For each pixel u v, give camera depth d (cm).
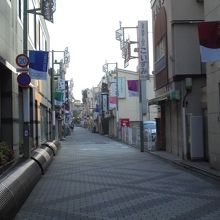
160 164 2300
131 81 4097
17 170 1191
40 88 3550
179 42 2458
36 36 3300
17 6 2067
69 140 5897
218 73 1800
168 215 1043
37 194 1350
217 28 1534
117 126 5869
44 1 2039
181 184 1552
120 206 1155
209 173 1795
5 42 1722
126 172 1944
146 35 3353
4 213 859
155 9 3116
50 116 5069
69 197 1299
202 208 1125
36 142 3052
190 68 2441
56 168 2127
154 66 3222
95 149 3678
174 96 2458
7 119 1872
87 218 1015
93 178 1741
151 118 5634
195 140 2314
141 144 3278
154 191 1402
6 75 1869
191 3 2467
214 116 1872
